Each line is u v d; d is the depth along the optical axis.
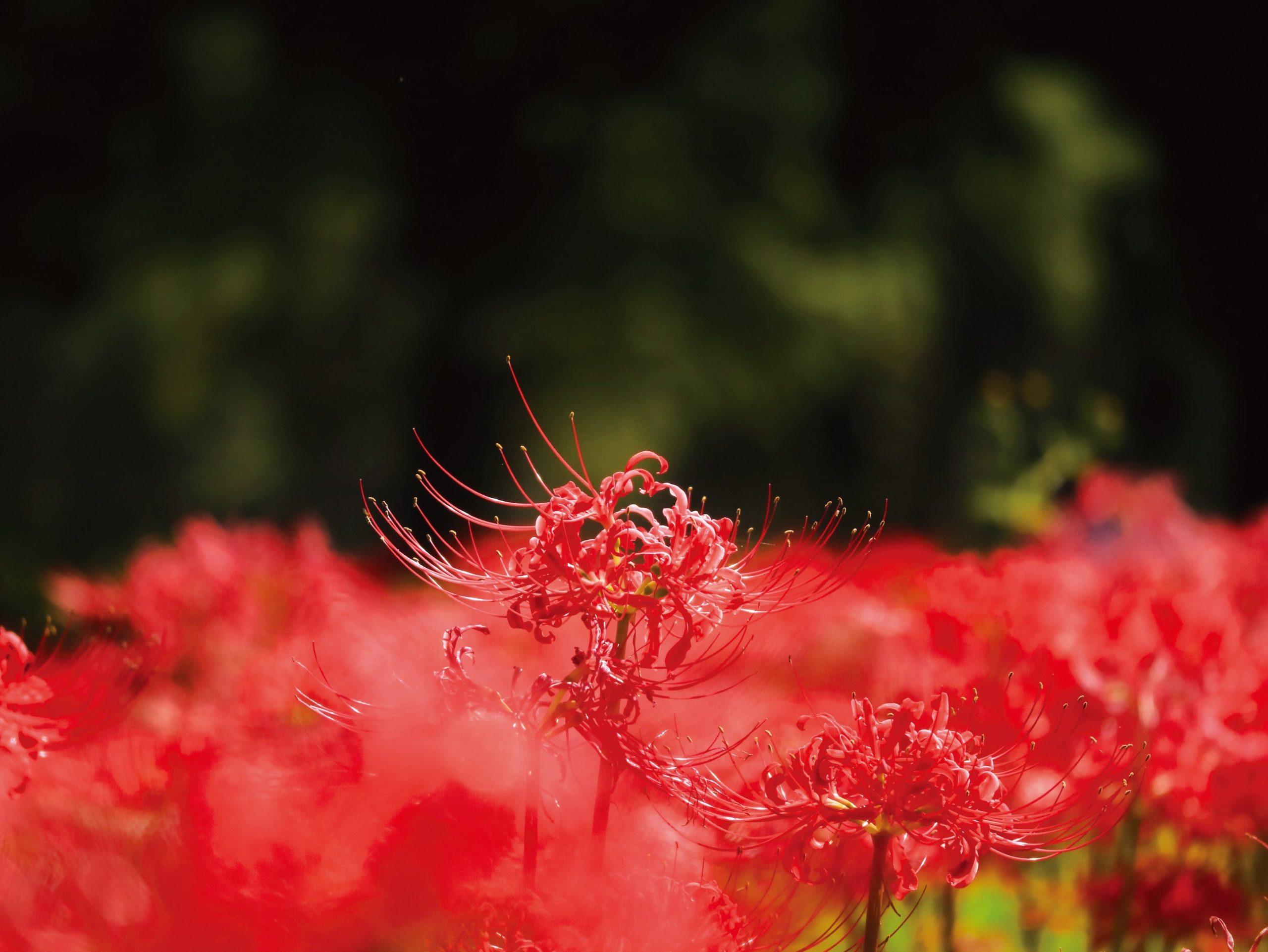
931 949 2.71
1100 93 18.50
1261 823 2.59
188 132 15.88
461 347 15.88
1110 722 2.42
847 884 1.98
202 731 2.49
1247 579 4.21
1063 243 17.05
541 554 1.70
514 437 14.91
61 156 16.95
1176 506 6.21
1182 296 19.38
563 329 15.09
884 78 17.88
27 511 17.42
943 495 16.95
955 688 2.34
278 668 2.78
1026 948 2.79
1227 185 20.14
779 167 16.22
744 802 1.69
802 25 16.67
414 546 1.77
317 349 15.92
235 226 15.44
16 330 17.52
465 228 16.39
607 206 15.52
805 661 2.94
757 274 15.45
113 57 16.70
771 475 16.52
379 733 1.73
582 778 1.88
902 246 16.61
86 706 2.09
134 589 3.86
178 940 1.66
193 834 1.71
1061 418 16.44
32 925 1.64
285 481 16.50
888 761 1.63
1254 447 20.14
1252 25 19.47
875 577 4.30
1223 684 2.45
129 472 17.33
